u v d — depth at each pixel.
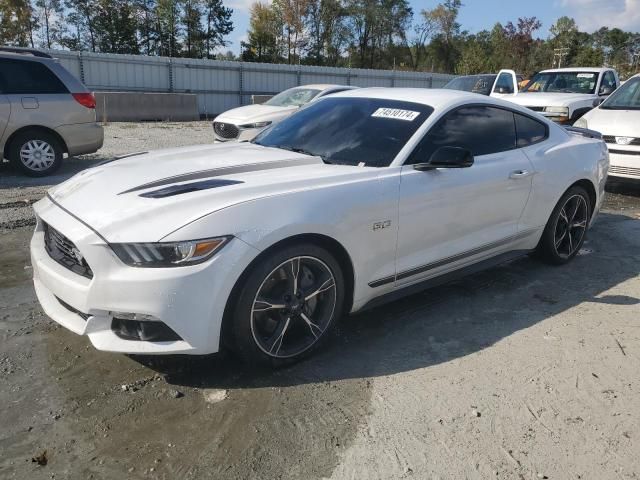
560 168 4.66
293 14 59.03
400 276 3.57
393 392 2.97
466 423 2.73
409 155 3.59
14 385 2.92
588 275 4.87
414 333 3.67
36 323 3.63
